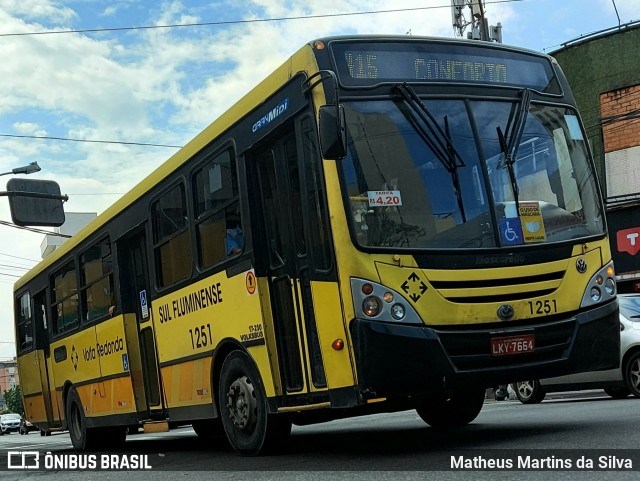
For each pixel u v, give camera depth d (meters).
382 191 5.91
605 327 6.30
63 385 12.38
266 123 6.77
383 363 5.57
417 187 6.01
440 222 5.96
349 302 5.70
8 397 100.44
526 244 6.13
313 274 6.14
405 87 6.23
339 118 5.72
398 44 6.40
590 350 6.18
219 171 7.59
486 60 6.69
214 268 7.65
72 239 12.02
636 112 20.91
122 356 9.98
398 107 6.19
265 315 6.82
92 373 11.09
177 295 8.50
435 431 8.23
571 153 6.82
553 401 13.36
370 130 6.04
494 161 6.30
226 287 7.44
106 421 10.66
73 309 11.90
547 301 6.06
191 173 8.20
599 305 6.33
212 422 10.49
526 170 6.43
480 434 7.36
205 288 7.86
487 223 6.07
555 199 6.52
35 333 13.80
